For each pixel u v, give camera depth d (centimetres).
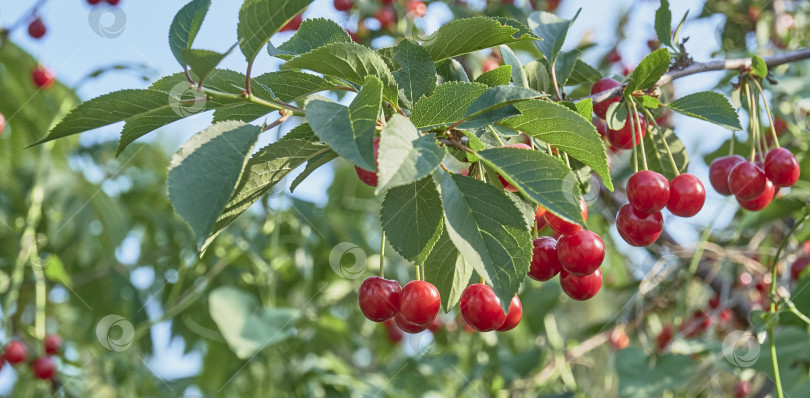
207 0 93
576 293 99
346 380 154
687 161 108
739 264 154
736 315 152
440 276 98
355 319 176
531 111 92
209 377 160
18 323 159
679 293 148
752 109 108
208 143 90
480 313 97
